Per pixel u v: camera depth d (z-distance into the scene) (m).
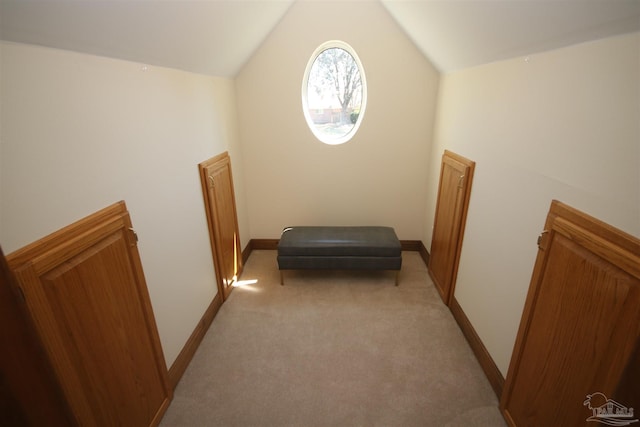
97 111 1.13
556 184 1.16
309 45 2.57
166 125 1.61
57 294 0.93
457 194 2.10
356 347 1.94
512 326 1.46
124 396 1.23
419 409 1.53
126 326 1.25
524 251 1.36
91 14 0.94
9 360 0.64
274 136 2.86
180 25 1.39
